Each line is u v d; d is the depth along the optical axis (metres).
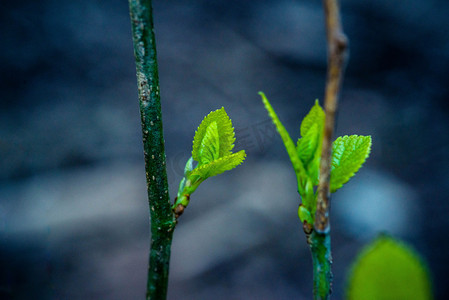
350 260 0.81
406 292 0.17
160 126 0.22
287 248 0.81
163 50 1.41
